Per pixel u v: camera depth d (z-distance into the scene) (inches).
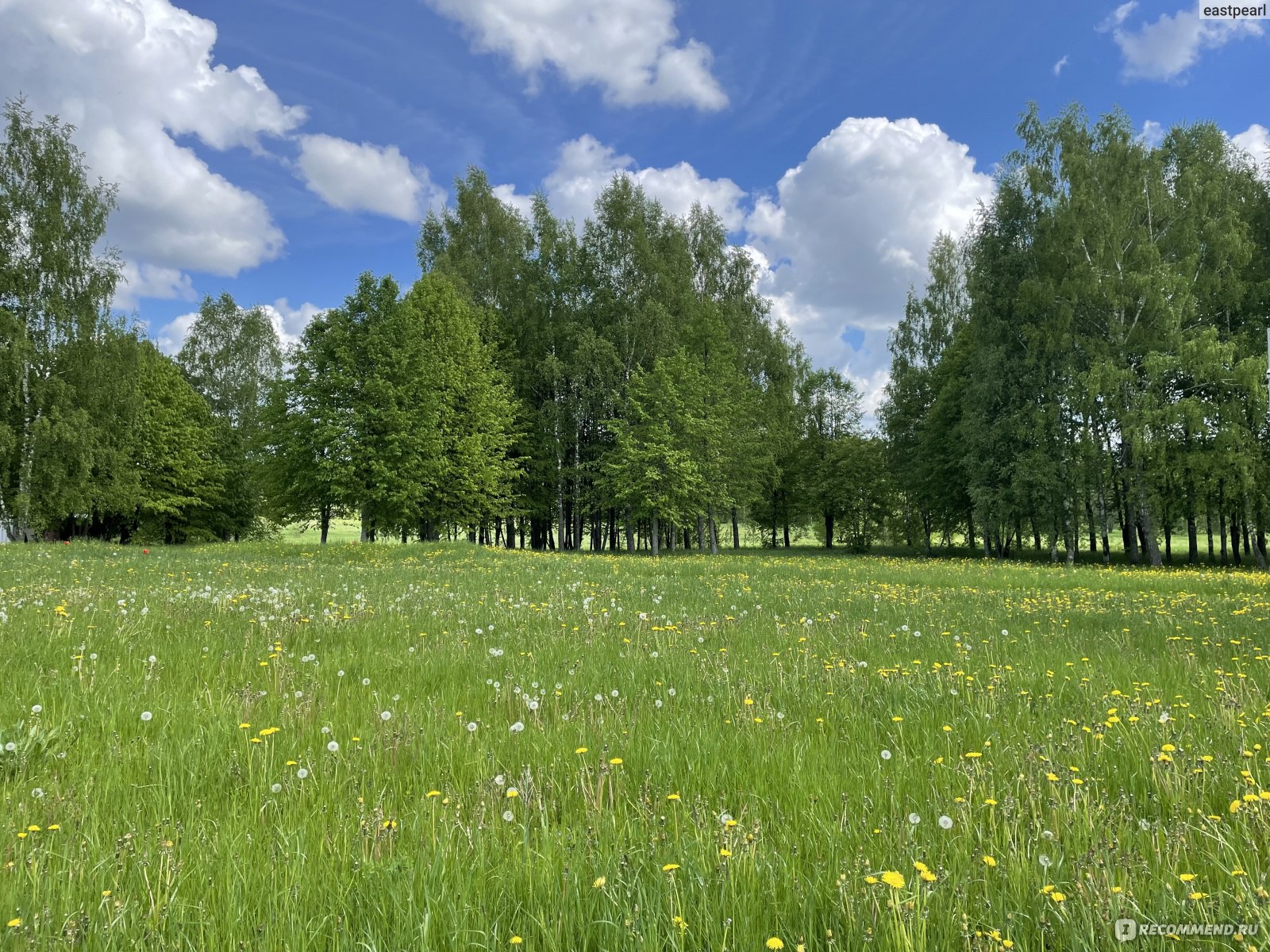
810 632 340.5
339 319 1379.2
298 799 130.1
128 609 349.4
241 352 2305.6
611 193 1761.8
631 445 1577.3
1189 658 262.5
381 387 1266.0
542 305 1748.3
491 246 1803.6
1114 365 1246.3
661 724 179.8
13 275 1257.4
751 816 123.4
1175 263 1255.5
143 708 184.2
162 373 1847.9
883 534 2234.3
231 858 102.8
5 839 107.3
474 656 269.7
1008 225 1461.6
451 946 85.4
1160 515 1384.1
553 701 197.0
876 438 2223.2
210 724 171.2
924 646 307.0
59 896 92.5
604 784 138.9
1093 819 118.6
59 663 229.6
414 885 97.2
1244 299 1304.1
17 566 647.8
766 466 1897.1
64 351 1299.2
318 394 1314.0
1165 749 145.3
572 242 1793.8
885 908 87.4
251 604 383.2
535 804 127.1
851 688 220.5
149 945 83.1
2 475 1219.2
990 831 116.6
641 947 82.4
